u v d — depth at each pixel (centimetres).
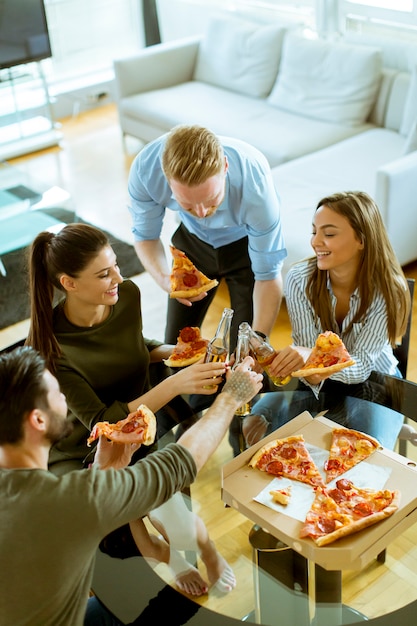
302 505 148
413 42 428
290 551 148
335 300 209
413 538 150
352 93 410
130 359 195
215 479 167
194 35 564
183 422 184
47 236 179
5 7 481
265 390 193
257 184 211
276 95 446
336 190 350
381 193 317
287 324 328
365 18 447
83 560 126
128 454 167
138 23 600
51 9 554
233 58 471
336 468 156
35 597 124
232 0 525
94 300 181
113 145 527
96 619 162
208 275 254
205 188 183
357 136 402
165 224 417
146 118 467
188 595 142
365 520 140
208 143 182
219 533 154
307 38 434
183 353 195
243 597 141
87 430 188
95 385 192
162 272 240
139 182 228
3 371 127
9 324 346
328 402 187
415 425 177
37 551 122
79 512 123
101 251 176
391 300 200
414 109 380
